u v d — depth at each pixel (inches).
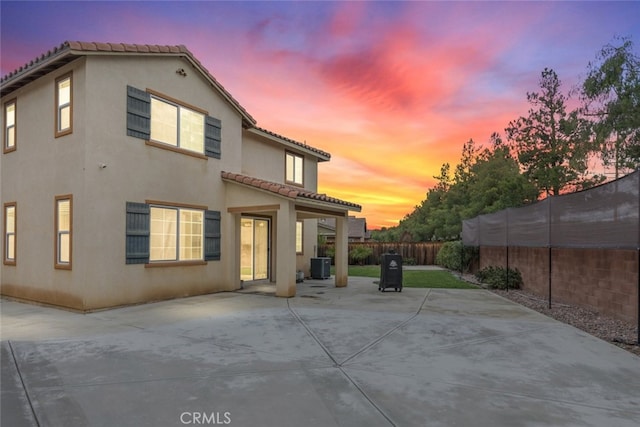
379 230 2632.9
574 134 668.7
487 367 208.4
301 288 552.7
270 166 630.5
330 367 207.2
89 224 358.9
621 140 473.4
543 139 782.5
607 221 292.0
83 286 356.2
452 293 499.5
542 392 174.6
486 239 633.0
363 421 146.2
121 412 153.3
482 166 1176.8
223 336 271.7
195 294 464.1
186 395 169.5
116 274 379.9
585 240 324.2
